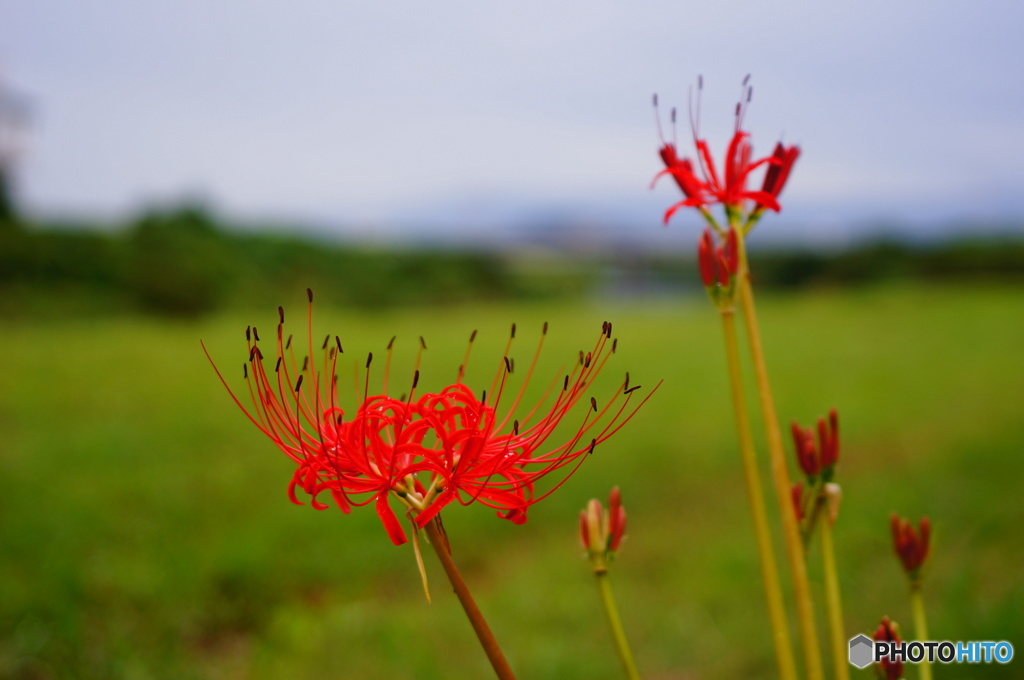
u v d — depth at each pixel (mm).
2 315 19469
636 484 6773
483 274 34062
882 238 40438
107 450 7164
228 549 4980
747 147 1547
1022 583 4402
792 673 1485
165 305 21641
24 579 4523
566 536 5816
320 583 5023
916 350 15984
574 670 3895
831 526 1583
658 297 40719
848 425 9062
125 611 4332
